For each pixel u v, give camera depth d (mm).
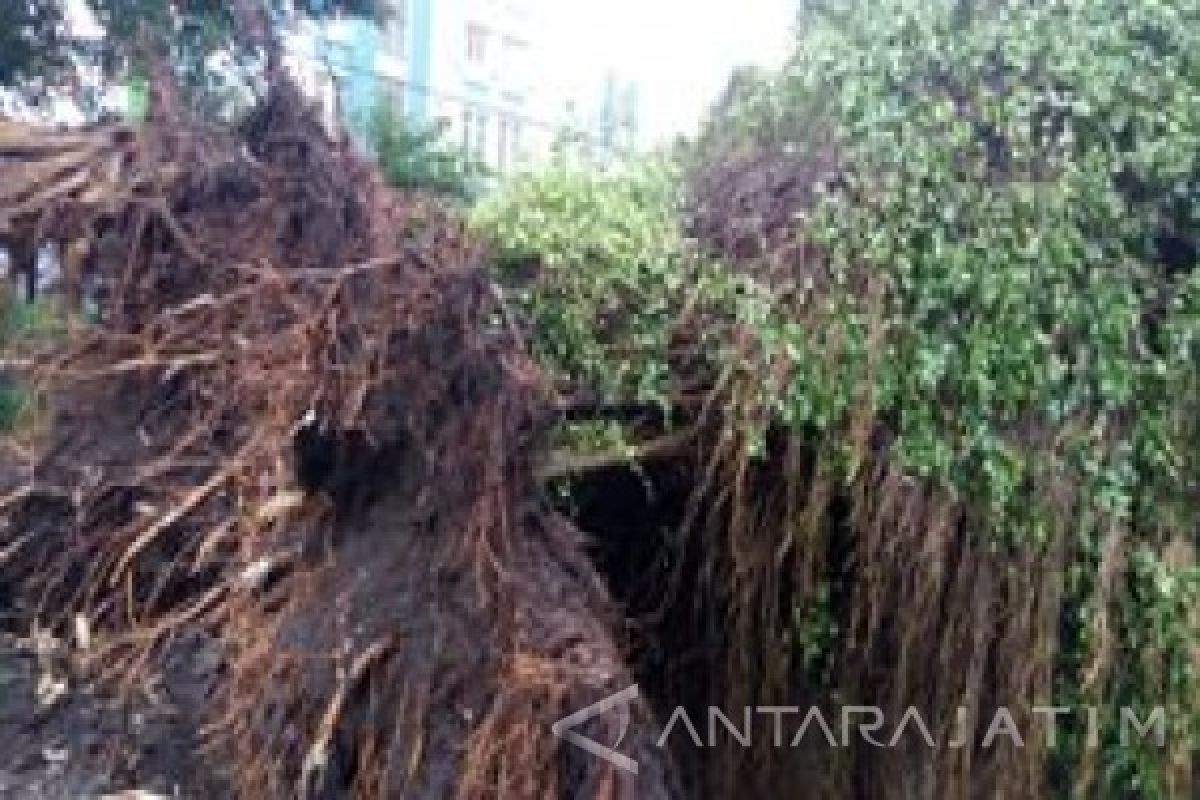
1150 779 4410
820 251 4352
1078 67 4398
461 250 3262
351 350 3018
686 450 4398
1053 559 4258
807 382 4199
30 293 3488
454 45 24984
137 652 2984
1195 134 4414
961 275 4234
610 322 4438
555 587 3135
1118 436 4367
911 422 4230
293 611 2885
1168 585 4348
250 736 2785
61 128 3709
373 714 2787
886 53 4566
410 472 3047
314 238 3324
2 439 3416
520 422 3191
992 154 4457
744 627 4434
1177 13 4512
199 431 3209
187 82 8359
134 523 3154
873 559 4258
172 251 3416
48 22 9375
